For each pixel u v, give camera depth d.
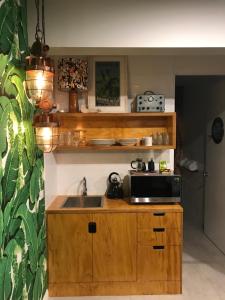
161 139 3.02
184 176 5.09
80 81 2.92
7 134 1.69
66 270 2.69
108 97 3.08
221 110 3.55
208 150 4.02
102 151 3.22
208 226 4.06
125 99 3.08
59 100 3.10
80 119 3.14
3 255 1.63
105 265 2.70
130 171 3.05
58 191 3.24
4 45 1.67
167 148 2.91
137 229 2.68
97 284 2.71
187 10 2.17
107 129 3.16
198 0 2.17
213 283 2.89
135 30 2.17
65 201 3.02
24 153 2.00
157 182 2.81
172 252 2.70
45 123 1.84
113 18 2.17
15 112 1.82
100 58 3.06
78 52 2.33
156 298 2.66
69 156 3.22
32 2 2.16
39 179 2.40
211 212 3.94
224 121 3.47
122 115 2.87
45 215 2.62
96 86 3.08
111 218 2.67
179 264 2.70
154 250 2.70
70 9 2.17
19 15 1.95
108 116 2.94
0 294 1.58
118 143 2.99
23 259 1.98
